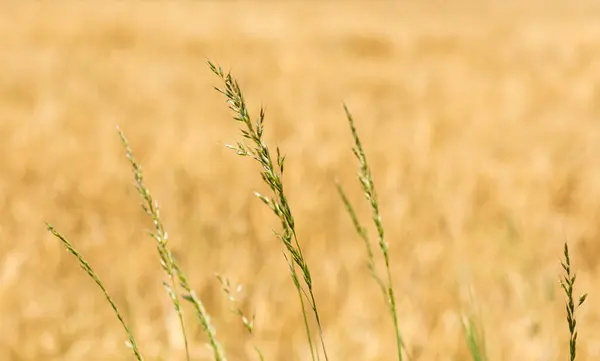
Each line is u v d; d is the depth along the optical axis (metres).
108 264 3.94
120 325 3.27
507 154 6.96
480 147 7.27
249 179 5.62
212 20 25.83
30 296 3.53
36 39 19.22
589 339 3.03
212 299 3.48
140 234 4.40
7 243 4.21
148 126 7.80
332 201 5.17
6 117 8.11
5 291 3.46
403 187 5.59
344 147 6.73
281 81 12.94
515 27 26.78
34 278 3.78
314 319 3.36
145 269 3.91
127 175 5.59
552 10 40.69
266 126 7.80
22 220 4.64
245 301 3.45
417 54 19.83
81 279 3.77
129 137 7.06
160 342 3.02
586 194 5.41
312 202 5.01
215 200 5.21
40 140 6.80
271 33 22.34
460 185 5.64
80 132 7.52
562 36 22.05
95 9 26.86
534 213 4.93
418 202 5.25
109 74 13.38
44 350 3.06
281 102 9.99
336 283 3.65
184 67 14.79
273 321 3.29
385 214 4.82
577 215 5.07
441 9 41.00
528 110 9.85
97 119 8.34
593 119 9.16
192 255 3.95
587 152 6.88
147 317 3.33
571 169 6.18
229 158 6.11
